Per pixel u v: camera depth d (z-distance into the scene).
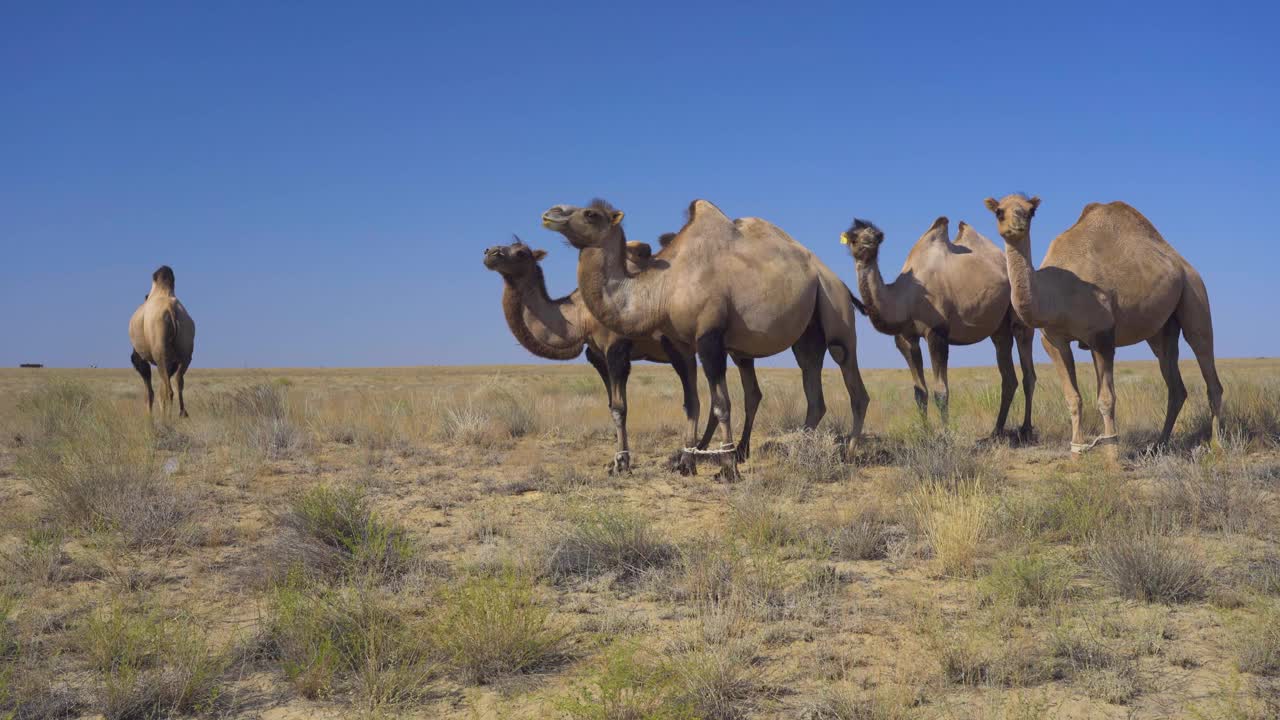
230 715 4.28
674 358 11.17
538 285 11.64
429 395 22.64
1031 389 13.36
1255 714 3.97
